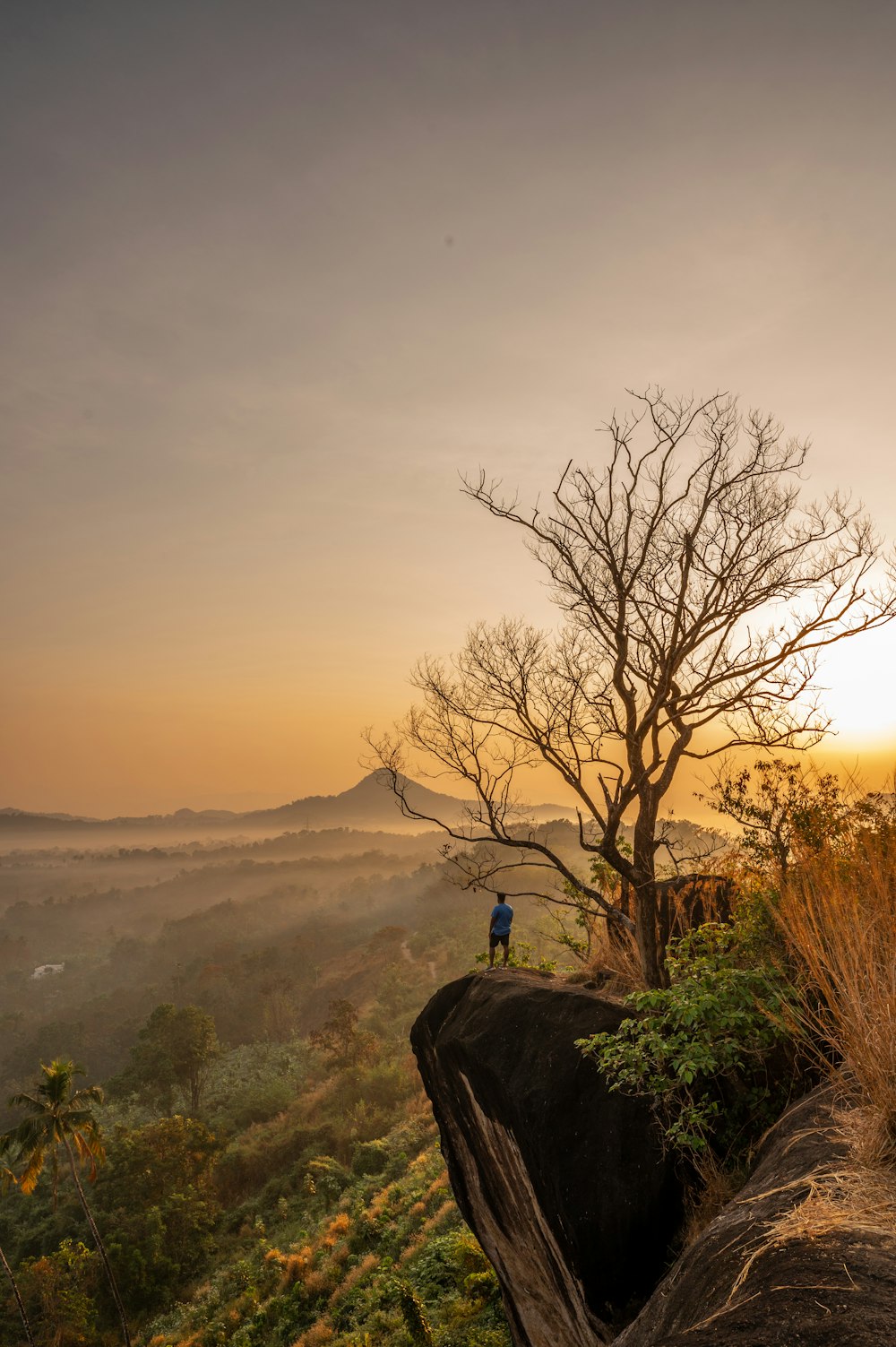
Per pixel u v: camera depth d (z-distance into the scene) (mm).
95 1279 37156
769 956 6543
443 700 9766
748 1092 6102
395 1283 16281
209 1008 109125
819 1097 4488
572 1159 6746
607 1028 7574
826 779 7789
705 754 8648
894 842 5172
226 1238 42156
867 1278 2123
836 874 5148
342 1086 60594
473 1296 14617
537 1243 7816
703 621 8734
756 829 8125
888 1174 2949
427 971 111438
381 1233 24688
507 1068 7828
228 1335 25109
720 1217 3422
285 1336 21922
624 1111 6801
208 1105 72250
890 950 3971
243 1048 95125
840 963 3969
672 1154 6398
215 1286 34625
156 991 135750
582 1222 6438
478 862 10180
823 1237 2506
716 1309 2426
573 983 9820
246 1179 51281
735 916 7844
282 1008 109438
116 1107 67188
